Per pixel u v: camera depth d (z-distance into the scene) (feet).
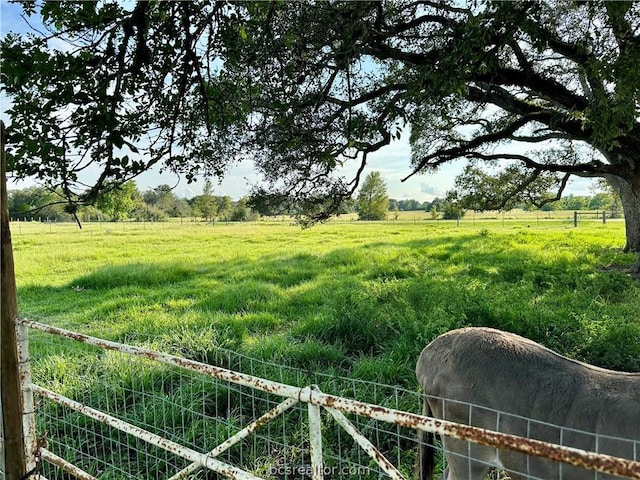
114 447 14.02
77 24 10.27
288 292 33.47
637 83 13.74
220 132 16.90
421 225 143.13
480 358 9.35
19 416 9.34
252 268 46.52
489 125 37.58
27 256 61.98
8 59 9.36
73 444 13.57
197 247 73.56
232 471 6.82
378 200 223.92
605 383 8.45
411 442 13.76
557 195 45.01
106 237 97.96
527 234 77.00
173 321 24.80
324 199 27.81
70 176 10.52
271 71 16.98
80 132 10.41
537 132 35.37
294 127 21.20
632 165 29.66
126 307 30.60
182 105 13.11
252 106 16.19
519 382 8.85
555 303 25.96
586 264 41.19
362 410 5.64
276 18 15.97
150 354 7.88
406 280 33.86
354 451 13.44
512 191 45.11
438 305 22.67
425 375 10.26
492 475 11.78
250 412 15.72
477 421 9.12
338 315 23.48
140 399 16.20
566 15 17.28
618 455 7.71
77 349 20.29
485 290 26.40
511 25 13.94
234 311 28.40
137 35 10.77
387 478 12.23
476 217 219.20
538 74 24.82
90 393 15.83
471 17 14.39
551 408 8.46
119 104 10.88
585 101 24.48
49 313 30.63
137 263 51.06
